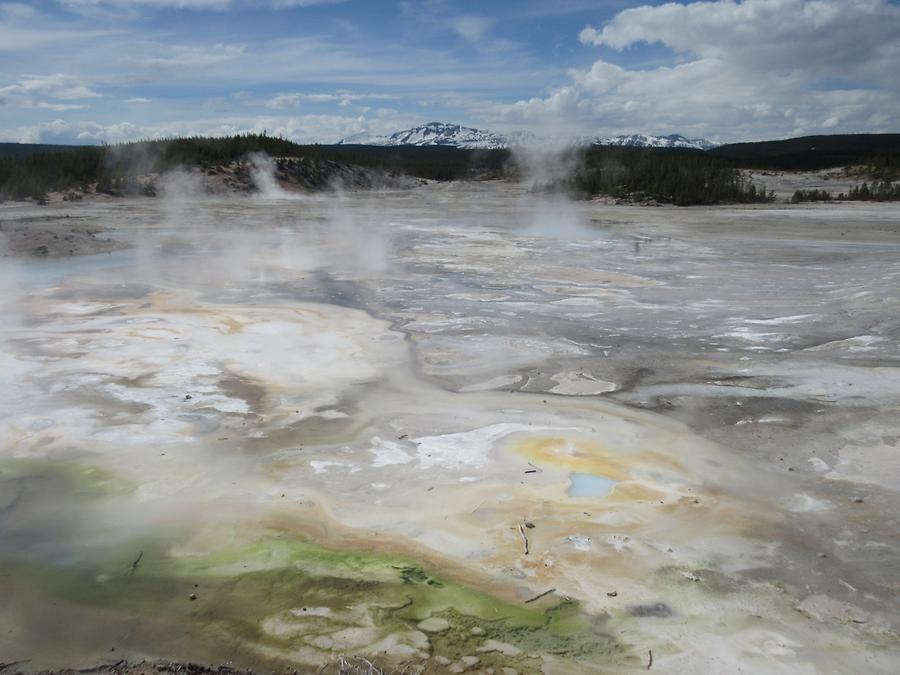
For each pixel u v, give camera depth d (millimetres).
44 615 5242
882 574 5598
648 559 5824
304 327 13516
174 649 4883
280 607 5297
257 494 6922
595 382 10438
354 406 9289
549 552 5930
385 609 5246
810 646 4812
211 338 12531
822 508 6648
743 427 8672
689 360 11523
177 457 7684
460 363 11297
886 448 7941
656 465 7605
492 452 7906
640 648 4812
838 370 10758
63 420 8594
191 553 5977
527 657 4742
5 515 6531
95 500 6797
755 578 5570
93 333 12750
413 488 7055
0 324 13391
